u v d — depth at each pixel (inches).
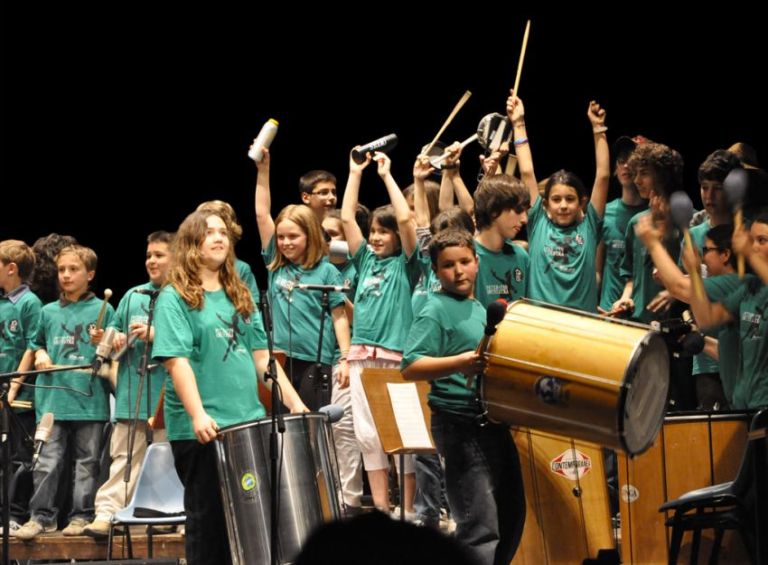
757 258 337.4
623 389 292.0
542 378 302.7
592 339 300.2
